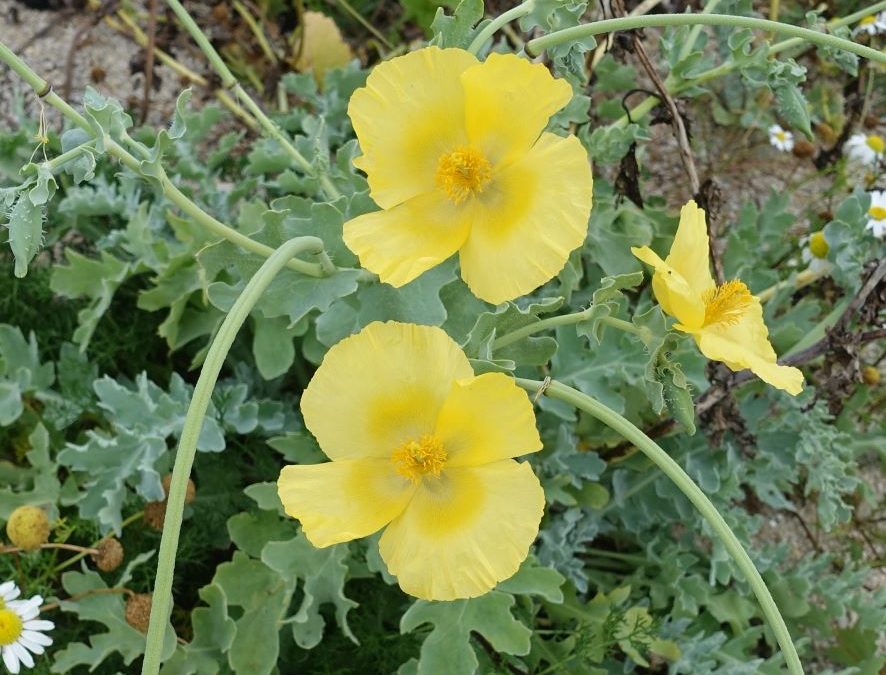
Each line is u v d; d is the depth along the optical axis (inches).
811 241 15.7
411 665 12.1
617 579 15.4
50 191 8.6
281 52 21.4
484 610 11.7
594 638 13.7
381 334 9.0
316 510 8.9
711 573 14.5
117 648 12.2
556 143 9.4
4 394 13.9
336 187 13.5
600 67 16.9
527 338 10.5
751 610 14.7
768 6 21.4
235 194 16.0
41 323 15.8
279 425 14.0
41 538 12.2
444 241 9.8
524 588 12.0
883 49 20.2
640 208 15.1
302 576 12.3
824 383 13.7
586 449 14.8
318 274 10.8
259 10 20.8
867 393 16.6
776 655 14.2
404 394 9.1
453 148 9.9
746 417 15.5
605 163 14.5
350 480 9.2
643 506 15.0
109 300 14.1
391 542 9.2
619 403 13.4
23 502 13.4
